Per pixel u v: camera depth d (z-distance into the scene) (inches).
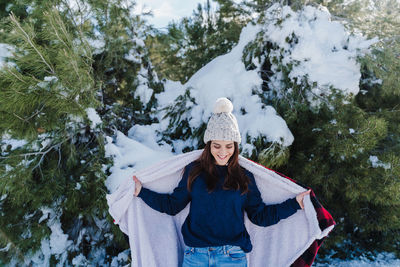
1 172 118.9
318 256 169.6
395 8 181.2
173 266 83.5
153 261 80.8
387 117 157.9
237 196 74.0
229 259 73.3
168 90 199.9
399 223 159.6
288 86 154.4
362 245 175.5
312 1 181.9
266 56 163.6
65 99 116.0
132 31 181.9
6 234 127.3
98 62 162.9
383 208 160.7
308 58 151.8
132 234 78.9
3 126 109.4
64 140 137.1
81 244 143.4
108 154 137.3
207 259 73.3
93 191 129.1
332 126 140.1
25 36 108.0
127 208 79.4
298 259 83.6
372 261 161.8
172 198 79.0
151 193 79.7
